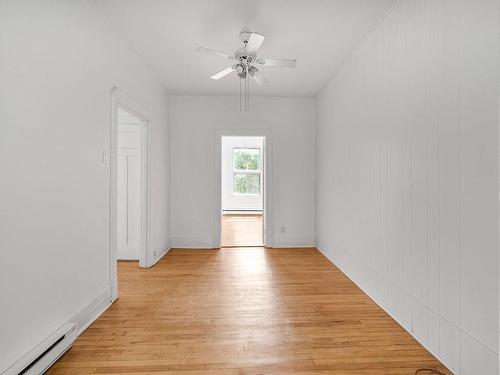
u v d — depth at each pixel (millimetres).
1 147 1624
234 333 2400
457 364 1877
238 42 3398
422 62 2242
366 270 3283
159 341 2277
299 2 2646
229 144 10281
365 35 3252
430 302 2152
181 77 4551
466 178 1803
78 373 1890
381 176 2918
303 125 5535
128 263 4453
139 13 2801
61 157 2152
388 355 2104
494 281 1611
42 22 1945
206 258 4746
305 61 3932
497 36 1585
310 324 2561
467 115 1793
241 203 10297
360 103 3439
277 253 5082
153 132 4375
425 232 2211
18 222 1742
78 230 2381
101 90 2760
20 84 1757
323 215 5039
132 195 4555
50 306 2033
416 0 2318
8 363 1666
